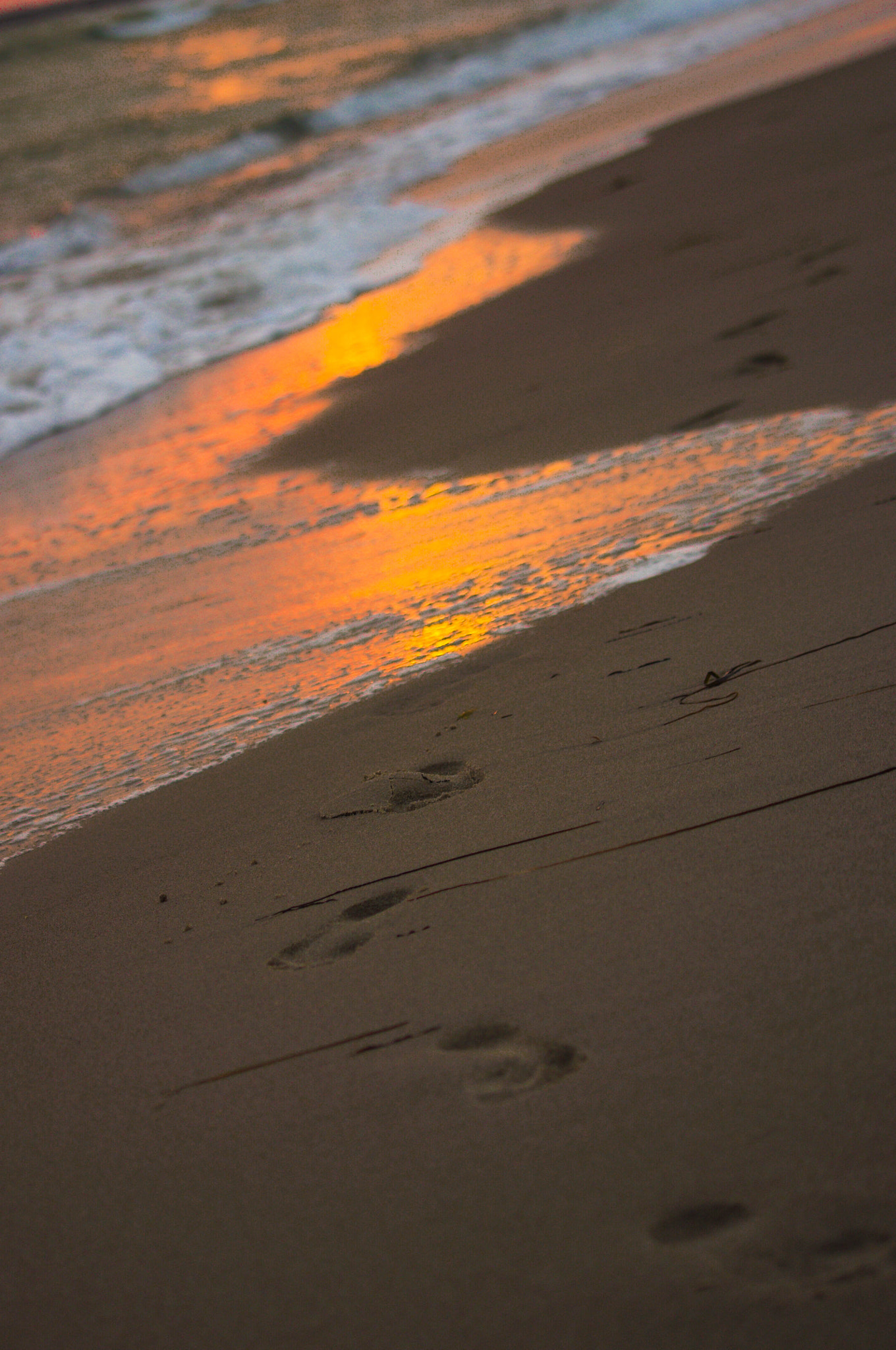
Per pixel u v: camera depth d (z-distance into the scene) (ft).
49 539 19.26
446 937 7.55
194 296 33.19
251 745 11.19
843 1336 4.57
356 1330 5.14
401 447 19.47
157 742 11.78
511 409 19.62
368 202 40.34
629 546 13.25
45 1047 7.55
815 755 8.34
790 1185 5.27
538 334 23.47
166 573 16.72
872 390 15.72
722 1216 5.21
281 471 19.95
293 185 46.57
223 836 9.68
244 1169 6.16
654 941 6.99
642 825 8.13
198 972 7.91
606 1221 5.32
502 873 8.05
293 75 69.82
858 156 28.89
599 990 6.73
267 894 8.63
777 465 14.26
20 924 9.17
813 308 19.65
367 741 10.61
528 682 10.84
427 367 23.57
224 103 64.18
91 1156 6.53
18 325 32.19
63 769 11.74
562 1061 6.32
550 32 69.36
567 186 35.86
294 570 15.61
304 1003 7.31
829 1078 5.76
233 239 38.78
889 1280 4.72
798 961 6.54
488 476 17.06
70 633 15.38
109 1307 5.57
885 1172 5.21
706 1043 6.17
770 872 7.29
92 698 13.26
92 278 36.86
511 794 9.02
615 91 51.42
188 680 13.10
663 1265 5.05
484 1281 5.21
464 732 10.25
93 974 8.22
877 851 7.21
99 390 27.50
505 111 52.65
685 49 58.13
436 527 15.66
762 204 27.43
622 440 16.88
